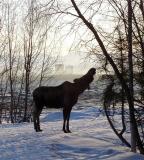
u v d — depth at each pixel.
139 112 10.39
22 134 14.26
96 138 12.48
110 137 12.92
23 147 11.23
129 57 9.89
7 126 19.30
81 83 14.47
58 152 10.25
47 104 15.01
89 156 9.53
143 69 10.18
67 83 14.53
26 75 26.55
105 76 10.87
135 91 10.31
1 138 13.23
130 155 9.10
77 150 10.42
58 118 23.02
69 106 14.38
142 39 10.09
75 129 15.41
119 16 10.06
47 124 18.36
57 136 12.95
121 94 10.93
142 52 10.12
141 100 10.30
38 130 15.12
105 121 18.06
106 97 11.12
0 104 27.33
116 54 10.46
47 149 10.73
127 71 10.45
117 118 18.00
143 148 9.98
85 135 13.16
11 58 27.50
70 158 9.38
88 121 18.91
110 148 10.25
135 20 10.03
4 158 9.68
